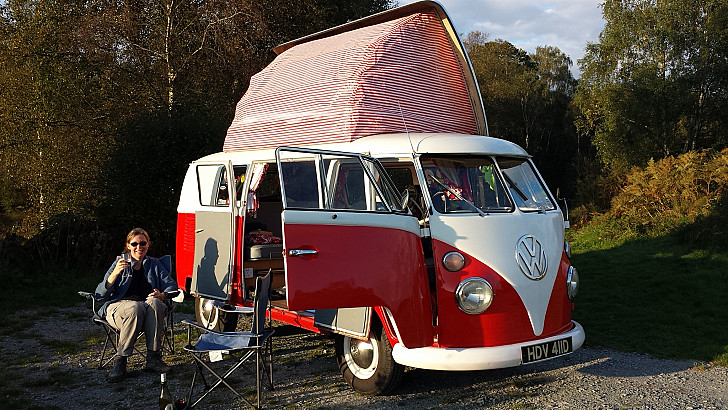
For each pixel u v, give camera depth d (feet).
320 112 22.33
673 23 86.79
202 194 24.54
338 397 17.93
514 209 18.71
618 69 92.43
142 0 62.85
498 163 19.67
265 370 19.47
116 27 60.64
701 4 86.63
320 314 19.21
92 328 28.09
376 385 17.57
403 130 21.91
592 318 28.91
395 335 16.84
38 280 38.65
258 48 65.98
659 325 27.07
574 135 138.92
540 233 18.72
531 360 16.98
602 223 58.49
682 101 83.20
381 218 16.75
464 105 24.56
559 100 146.10
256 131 25.14
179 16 63.16
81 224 44.68
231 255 21.75
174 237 49.96
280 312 21.52
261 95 26.03
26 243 42.32
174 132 49.57
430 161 18.60
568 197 104.42
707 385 18.85
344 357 18.56
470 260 17.25
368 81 21.61
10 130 61.46
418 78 23.08
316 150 17.40
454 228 17.43
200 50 62.85
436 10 24.13
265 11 65.00
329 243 15.96
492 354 16.51
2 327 28.07
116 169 49.01
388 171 20.39
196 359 16.55
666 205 56.03
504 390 18.47
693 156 56.03
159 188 48.85
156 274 21.11
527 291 17.65
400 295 16.60
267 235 23.39
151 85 62.85
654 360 22.07
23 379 20.08
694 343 24.13
